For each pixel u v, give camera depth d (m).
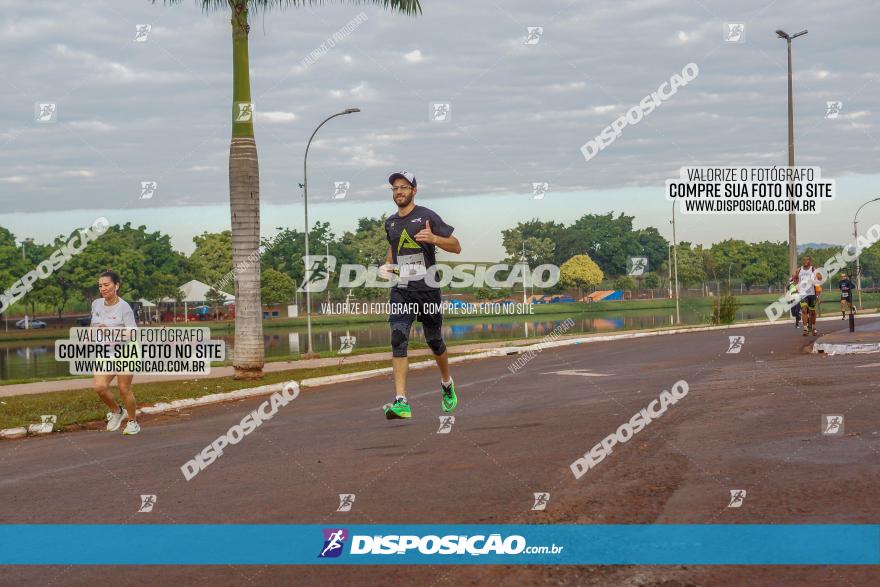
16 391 17.28
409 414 8.56
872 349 17.25
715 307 46.75
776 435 7.27
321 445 8.50
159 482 6.96
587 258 141.88
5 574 4.50
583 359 20.75
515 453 7.17
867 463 5.94
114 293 10.74
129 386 10.80
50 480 7.41
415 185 8.58
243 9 18.19
